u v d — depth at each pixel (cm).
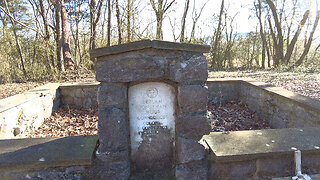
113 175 239
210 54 1570
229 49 1623
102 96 232
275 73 1028
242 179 237
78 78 873
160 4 948
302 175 222
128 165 246
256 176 236
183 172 239
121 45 219
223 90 619
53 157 224
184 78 229
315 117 321
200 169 237
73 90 582
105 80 228
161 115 258
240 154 222
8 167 217
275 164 233
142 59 225
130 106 254
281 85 706
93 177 236
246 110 554
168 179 246
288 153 228
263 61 1645
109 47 219
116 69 226
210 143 247
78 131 427
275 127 438
